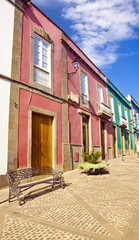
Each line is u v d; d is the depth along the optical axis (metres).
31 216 2.89
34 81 6.58
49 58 7.57
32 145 6.13
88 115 10.50
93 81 12.09
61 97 7.95
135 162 10.94
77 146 8.73
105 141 12.76
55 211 3.09
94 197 3.89
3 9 5.68
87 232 2.31
